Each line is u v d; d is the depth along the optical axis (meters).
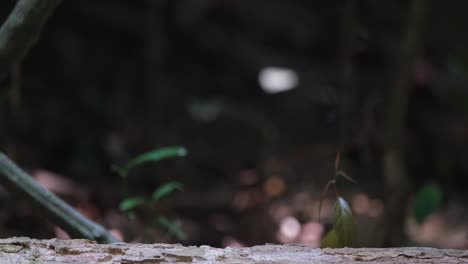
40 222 3.49
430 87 5.67
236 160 5.32
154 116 5.27
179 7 5.80
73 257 1.42
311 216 4.55
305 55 6.29
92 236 1.75
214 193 4.80
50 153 4.72
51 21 5.31
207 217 4.50
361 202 4.68
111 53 5.73
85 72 5.46
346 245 1.60
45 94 5.09
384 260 1.47
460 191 5.46
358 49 3.64
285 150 5.41
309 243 4.26
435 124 5.66
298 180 5.05
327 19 6.23
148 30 5.41
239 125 5.64
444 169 5.48
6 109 4.39
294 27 6.14
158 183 4.73
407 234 4.41
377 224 3.98
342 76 3.63
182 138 5.29
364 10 5.59
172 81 5.83
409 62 3.86
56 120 4.91
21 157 4.40
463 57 5.52
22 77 5.06
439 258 1.48
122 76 5.66
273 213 4.61
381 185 4.88
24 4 1.59
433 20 6.39
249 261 1.44
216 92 5.93
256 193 4.86
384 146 4.02
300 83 5.94
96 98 5.32
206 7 5.85
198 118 5.21
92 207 4.14
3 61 1.61
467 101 5.45
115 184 4.59
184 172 4.99
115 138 4.98
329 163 5.22
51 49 5.31
